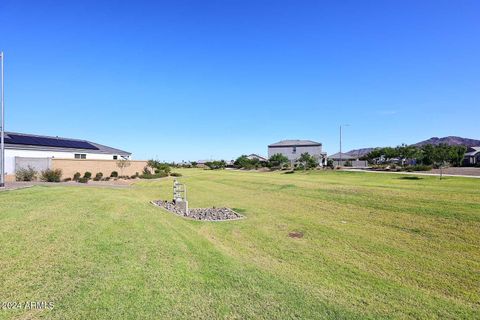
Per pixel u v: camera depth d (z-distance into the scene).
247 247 9.23
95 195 15.16
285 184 29.08
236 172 60.28
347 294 5.69
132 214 10.83
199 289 5.04
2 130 19.81
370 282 6.62
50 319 3.78
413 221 12.89
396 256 8.66
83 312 3.99
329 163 65.56
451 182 25.44
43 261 5.49
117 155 47.59
